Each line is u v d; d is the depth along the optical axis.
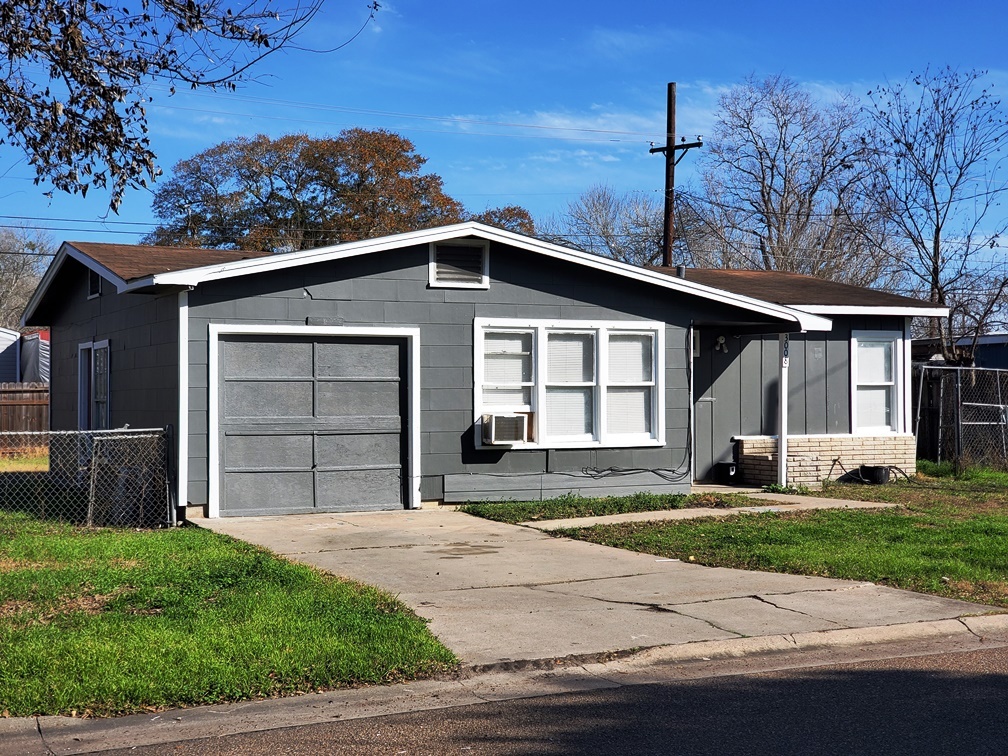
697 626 7.64
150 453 12.59
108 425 16.25
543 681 6.50
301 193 44.06
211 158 43.59
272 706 5.94
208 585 8.34
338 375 13.64
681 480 15.56
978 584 9.18
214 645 6.66
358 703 6.03
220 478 12.97
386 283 13.78
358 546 11.06
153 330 13.96
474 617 7.84
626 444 15.18
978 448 20.42
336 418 13.62
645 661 6.91
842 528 12.12
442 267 14.12
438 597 8.54
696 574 9.62
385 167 42.31
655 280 15.14
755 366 18.17
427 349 14.04
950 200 27.94
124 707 5.78
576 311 14.87
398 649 6.73
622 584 9.15
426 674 6.51
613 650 6.98
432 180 43.84
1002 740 5.36
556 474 14.77
